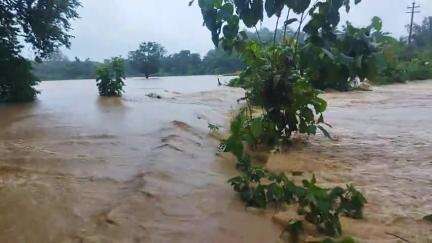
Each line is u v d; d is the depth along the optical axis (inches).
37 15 592.7
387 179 181.3
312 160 214.5
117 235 119.2
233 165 202.7
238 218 135.0
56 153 209.9
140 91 729.0
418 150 237.5
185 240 118.3
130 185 160.7
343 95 662.5
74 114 372.2
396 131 304.8
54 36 624.1
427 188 167.6
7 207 135.6
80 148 221.6
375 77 180.1
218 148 231.1
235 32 178.7
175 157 204.2
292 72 231.9
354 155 227.0
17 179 165.3
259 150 236.7
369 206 147.9
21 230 120.6
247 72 252.2
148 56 1796.3
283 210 142.7
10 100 550.3
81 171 178.1
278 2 140.5
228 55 253.1
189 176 176.4
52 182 161.9
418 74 1237.1
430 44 2123.5
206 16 161.2
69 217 129.7
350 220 135.6
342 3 158.4
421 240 121.1
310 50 178.4
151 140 241.6
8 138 252.5
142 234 120.3
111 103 487.2
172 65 2177.7
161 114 362.0
